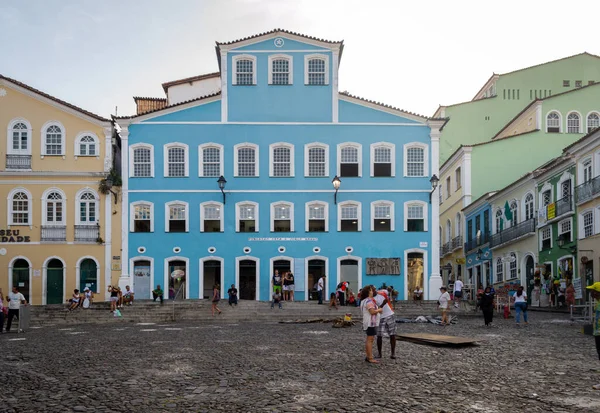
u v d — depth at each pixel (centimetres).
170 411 848
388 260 3681
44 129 3644
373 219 3709
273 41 3788
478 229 4644
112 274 3609
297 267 3675
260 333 2030
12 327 2602
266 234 3688
